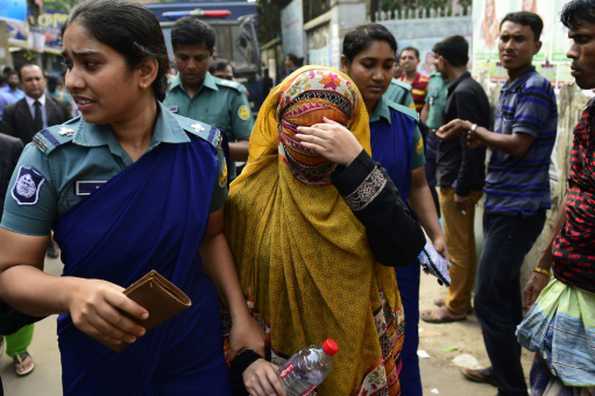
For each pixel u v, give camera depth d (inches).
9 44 458.3
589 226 72.7
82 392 56.1
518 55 119.3
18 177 51.1
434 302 176.2
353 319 61.4
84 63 48.9
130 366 55.5
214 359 60.3
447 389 129.1
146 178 52.6
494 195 120.0
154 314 46.5
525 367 136.4
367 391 64.4
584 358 74.4
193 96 149.3
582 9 72.3
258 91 414.6
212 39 146.6
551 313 77.4
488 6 181.3
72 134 51.8
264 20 790.5
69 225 52.1
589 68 74.0
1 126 226.5
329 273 61.2
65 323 55.6
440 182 158.1
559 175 137.3
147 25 50.7
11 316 58.9
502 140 116.3
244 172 68.1
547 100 116.2
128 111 52.2
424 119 206.5
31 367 144.8
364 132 65.2
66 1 751.7
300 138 58.1
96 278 53.1
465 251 157.5
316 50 588.7
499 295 116.3
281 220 62.7
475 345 148.3
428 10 482.9
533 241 119.3
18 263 51.5
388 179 59.9
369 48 94.5
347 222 61.2
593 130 72.8
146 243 52.9
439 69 177.6
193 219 54.5
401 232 59.1
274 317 63.4
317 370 57.7
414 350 95.0
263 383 57.9
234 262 67.4
